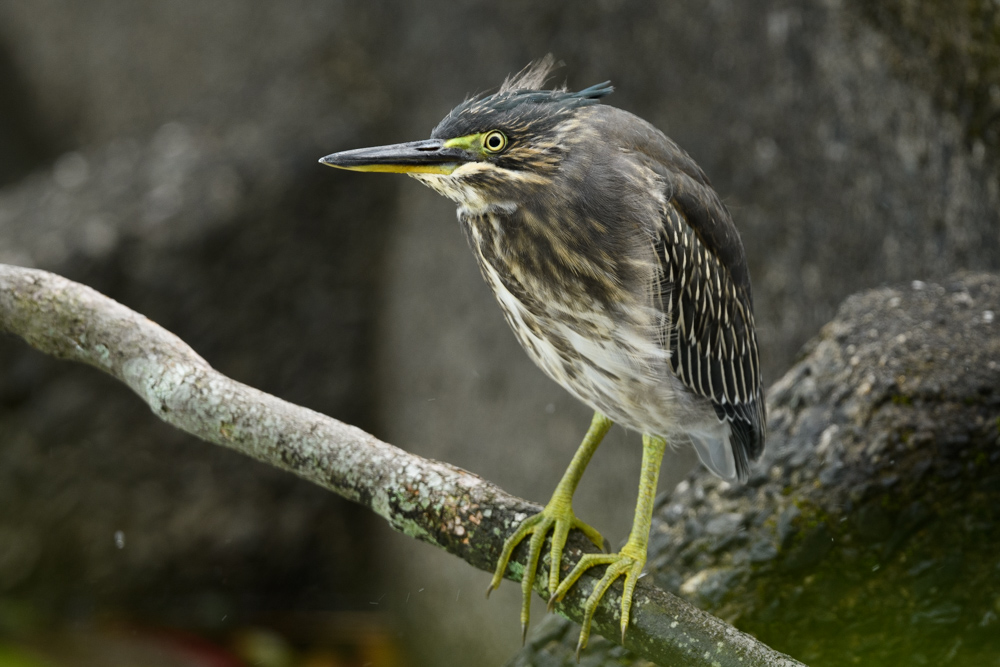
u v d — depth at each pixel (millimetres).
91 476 12148
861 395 6410
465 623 12234
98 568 12266
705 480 6738
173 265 12703
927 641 6164
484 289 12094
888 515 6094
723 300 6059
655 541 6539
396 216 13781
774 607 6105
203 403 5066
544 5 11195
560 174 5188
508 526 5000
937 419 6188
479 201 5281
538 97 5293
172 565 12609
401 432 13828
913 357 6504
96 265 12320
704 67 9625
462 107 5316
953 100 7145
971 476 6082
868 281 8156
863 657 6203
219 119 14719
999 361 6418
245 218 13117
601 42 10695
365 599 13617
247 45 15508
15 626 11766
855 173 8180
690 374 5883
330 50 14547
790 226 8945
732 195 9586
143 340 5266
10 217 13133
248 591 13117
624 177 5246
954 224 7316
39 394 11820
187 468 12609
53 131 19844
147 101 17500
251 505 12961
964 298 6953
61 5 18703
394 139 14023
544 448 11484
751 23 9016
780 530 6156
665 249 5406
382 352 14055
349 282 13867
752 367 6441
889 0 7586
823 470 6262
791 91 8703
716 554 6250
